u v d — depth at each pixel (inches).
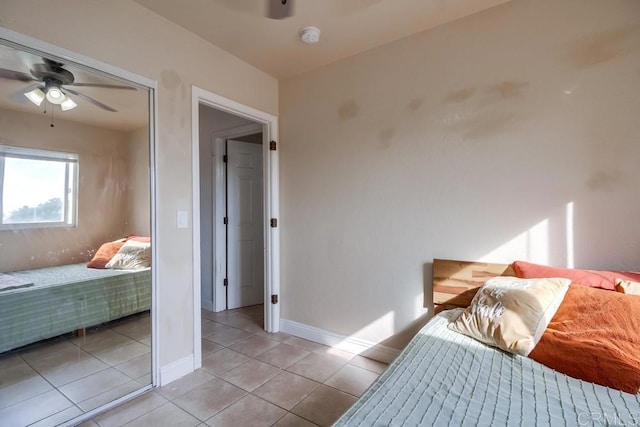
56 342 68.1
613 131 65.1
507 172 76.2
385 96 94.1
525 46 74.0
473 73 80.4
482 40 79.2
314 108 109.3
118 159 75.4
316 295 109.7
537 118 72.7
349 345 101.7
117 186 75.5
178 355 84.7
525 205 74.1
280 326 119.5
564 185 69.8
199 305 90.0
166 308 81.8
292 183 115.3
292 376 86.1
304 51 98.0
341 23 83.7
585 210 67.6
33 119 63.9
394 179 92.8
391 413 38.1
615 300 51.5
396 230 92.7
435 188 86.1
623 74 64.2
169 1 74.6
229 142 146.6
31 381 64.8
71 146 68.9
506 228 76.3
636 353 44.7
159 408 71.7
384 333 95.2
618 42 64.7
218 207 143.4
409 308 90.8
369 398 41.5
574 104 68.8
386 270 94.6
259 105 110.4
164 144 81.3
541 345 51.5
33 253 65.1
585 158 67.7
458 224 82.7
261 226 158.1
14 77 60.8
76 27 65.3
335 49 96.9
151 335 79.4
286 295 117.9
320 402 74.4
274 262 117.8
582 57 68.0
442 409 38.9
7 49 58.5
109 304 75.7
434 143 86.1
